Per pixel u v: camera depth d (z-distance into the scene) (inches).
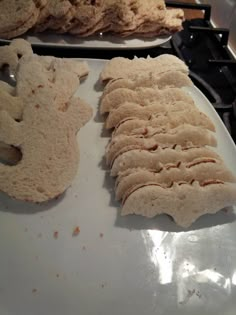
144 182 7.5
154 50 12.3
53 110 7.9
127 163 7.7
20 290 6.2
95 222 7.3
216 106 10.4
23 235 6.9
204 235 7.5
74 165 7.7
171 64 10.4
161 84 9.8
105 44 11.4
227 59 12.4
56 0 10.6
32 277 6.4
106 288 6.5
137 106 8.8
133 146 7.9
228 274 7.0
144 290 6.6
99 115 9.3
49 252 6.7
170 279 6.8
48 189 7.3
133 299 6.4
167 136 8.2
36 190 7.2
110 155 8.1
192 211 7.4
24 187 7.2
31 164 7.4
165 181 7.6
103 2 11.0
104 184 7.9
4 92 7.9
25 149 7.4
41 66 8.8
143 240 7.2
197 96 10.2
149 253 7.1
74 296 6.3
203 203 7.5
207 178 7.7
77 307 6.2
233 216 7.9
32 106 7.8
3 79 9.4
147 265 6.9
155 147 8.0
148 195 7.2
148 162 7.8
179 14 12.6
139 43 11.8
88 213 7.4
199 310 6.5
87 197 7.6
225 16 14.1
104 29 11.5
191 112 8.9
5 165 7.4
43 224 7.1
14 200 7.3
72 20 10.9
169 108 9.0
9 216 7.1
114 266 6.8
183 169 7.6
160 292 6.6
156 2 12.3
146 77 9.6
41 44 10.7
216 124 9.6
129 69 10.1
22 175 7.3
